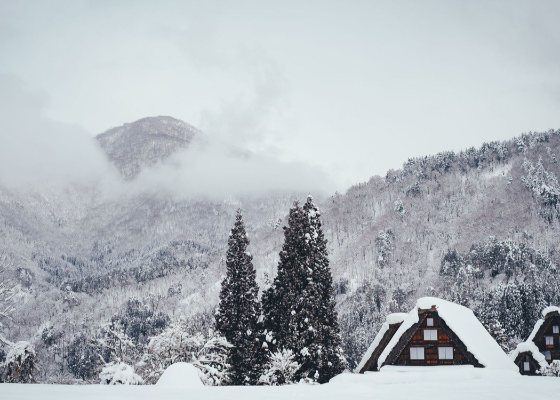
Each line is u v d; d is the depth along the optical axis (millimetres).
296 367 45719
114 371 37531
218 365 46844
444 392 23734
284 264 51469
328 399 19656
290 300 49031
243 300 51344
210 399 18453
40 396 18172
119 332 43375
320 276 50656
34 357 39312
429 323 46719
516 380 35094
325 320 49875
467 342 44469
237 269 52375
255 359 50062
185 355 44594
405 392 23969
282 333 48812
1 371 38062
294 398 19812
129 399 17609
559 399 21922
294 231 51062
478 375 41562
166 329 44531
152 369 43469
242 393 21938
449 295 171625
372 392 24031
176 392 21656
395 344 46250
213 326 52188
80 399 17016
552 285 168125
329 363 48406
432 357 46156
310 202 52219
